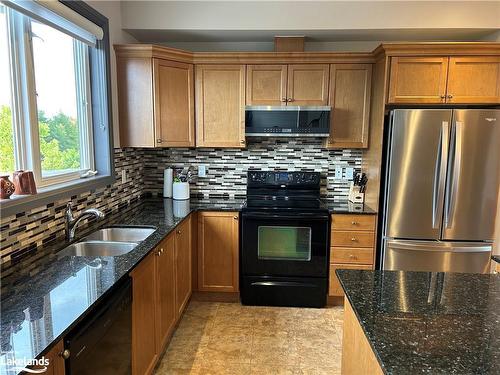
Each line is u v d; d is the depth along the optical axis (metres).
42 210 1.94
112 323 1.49
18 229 1.76
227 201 3.41
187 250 2.89
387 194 2.90
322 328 2.79
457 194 2.82
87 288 1.42
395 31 3.04
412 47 2.79
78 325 1.24
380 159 2.93
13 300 1.32
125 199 3.11
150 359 2.04
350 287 1.47
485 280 1.57
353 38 3.26
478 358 0.97
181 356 2.41
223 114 3.22
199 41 3.41
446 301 1.34
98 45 2.60
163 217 2.72
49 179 2.11
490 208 2.84
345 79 3.12
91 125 2.63
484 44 2.76
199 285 3.19
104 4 2.66
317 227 3.01
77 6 2.20
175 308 2.55
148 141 3.01
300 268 3.09
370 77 3.11
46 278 1.52
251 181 3.57
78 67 2.46
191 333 2.70
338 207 3.14
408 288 1.46
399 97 2.87
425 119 2.75
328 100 3.15
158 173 3.63
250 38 3.30
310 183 3.53
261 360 2.38
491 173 2.80
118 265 1.68
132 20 3.00
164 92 3.01
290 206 3.17
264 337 2.66
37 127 1.99
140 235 2.45
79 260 1.75
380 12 2.95
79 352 1.23
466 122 2.74
